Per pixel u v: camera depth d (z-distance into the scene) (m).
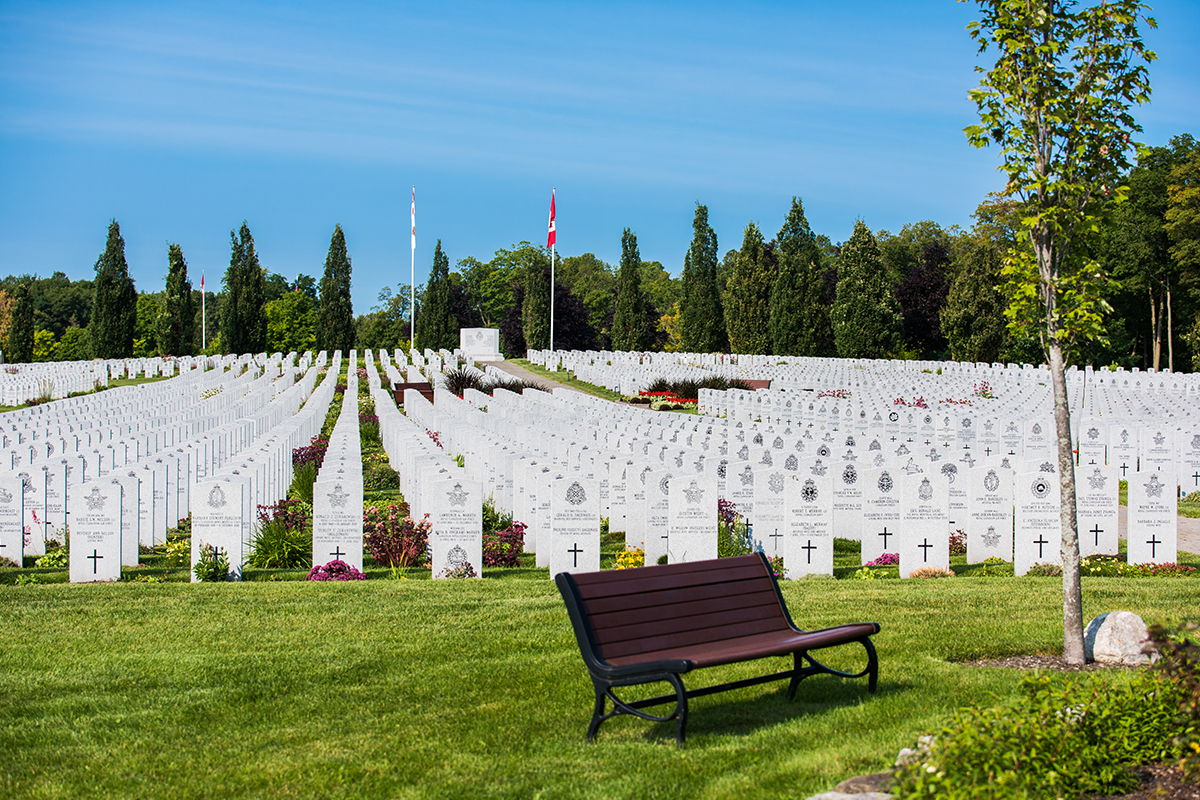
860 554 14.15
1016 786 4.50
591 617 6.21
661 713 6.63
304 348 100.62
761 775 5.39
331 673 7.52
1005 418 23.06
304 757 5.89
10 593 10.43
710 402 37.22
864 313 63.22
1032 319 7.70
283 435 21.56
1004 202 79.06
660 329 100.00
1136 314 69.75
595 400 34.34
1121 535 15.98
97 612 9.48
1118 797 4.85
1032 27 7.37
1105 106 7.48
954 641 8.16
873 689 6.87
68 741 6.20
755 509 13.15
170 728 6.41
